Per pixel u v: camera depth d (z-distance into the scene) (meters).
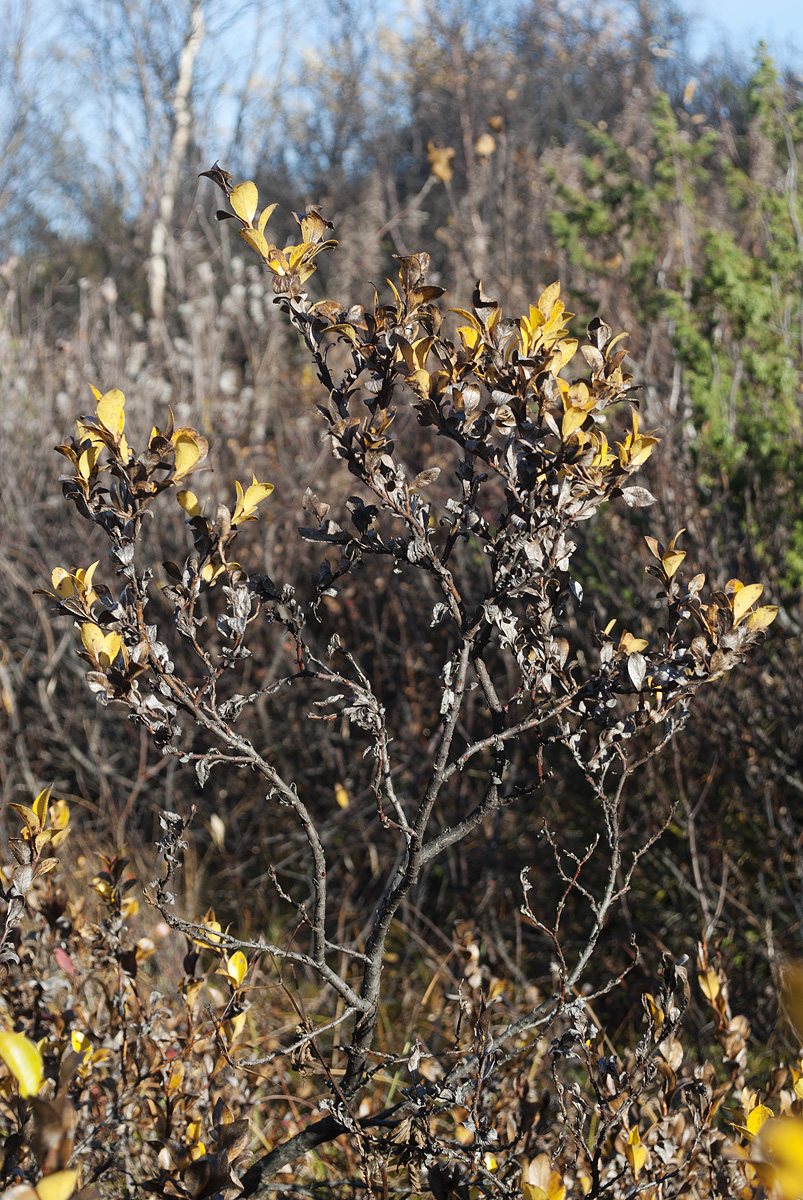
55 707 4.22
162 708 1.16
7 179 11.02
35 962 1.75
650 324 3.86
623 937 2.89
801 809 2.98
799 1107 1.22
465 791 3.26
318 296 7.26
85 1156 1.53
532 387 1.27
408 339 1.23
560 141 11.98
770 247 3.74
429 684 3.69
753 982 2.60
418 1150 1.32
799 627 2.91
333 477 4.15
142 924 2.41
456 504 1.29
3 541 4.21
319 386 5.26
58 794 4.00
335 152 12.74
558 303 1.25
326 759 3.70
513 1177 1.34
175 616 1.20
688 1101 1.55
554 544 1.26
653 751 1.39
